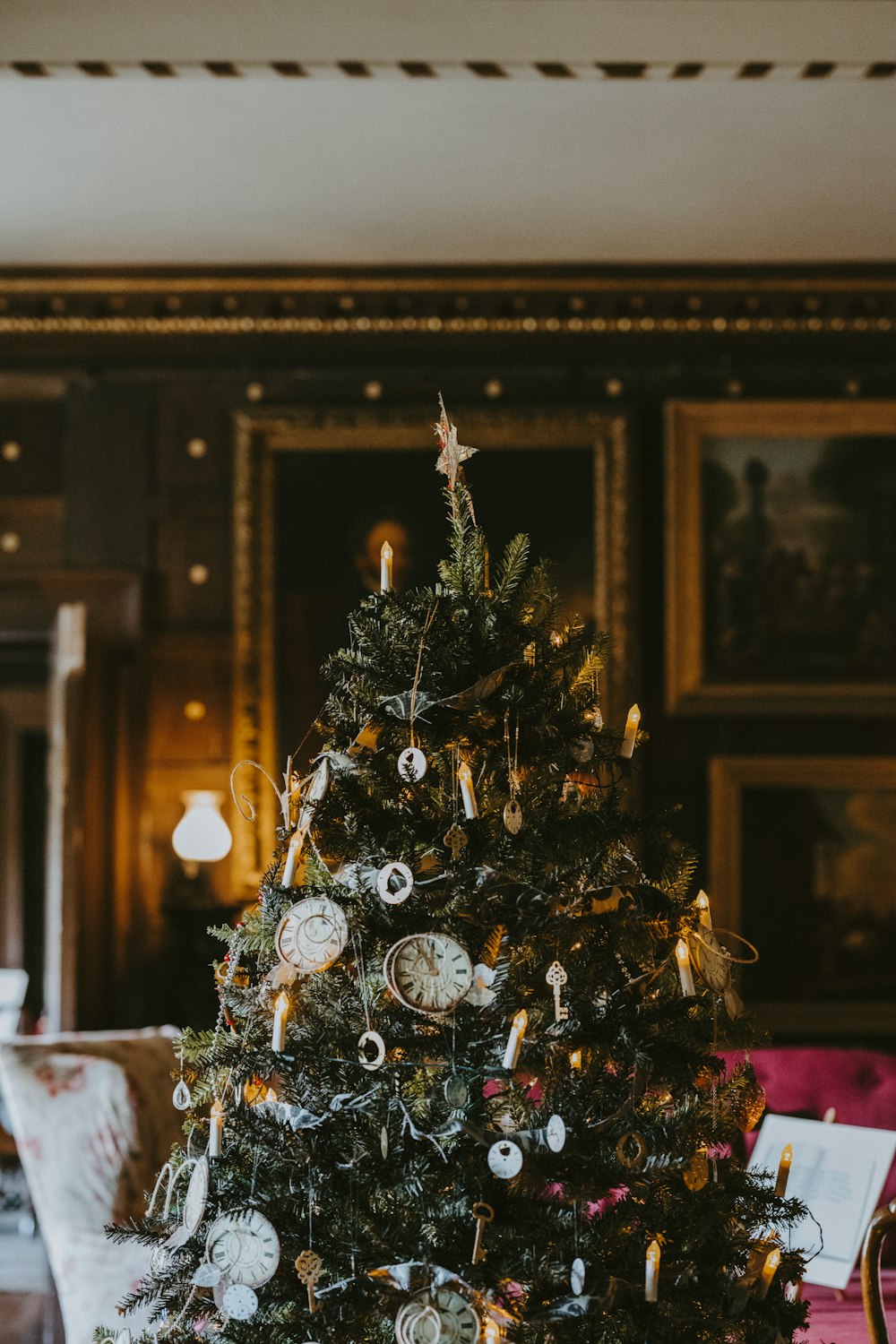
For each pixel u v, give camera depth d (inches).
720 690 272.8
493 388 280.5
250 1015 80.0
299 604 274.5
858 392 280.8
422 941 72.4
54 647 281.0
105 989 266.7
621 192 240.1
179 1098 82.6
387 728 79.5
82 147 222.1
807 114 211.2
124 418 283.1
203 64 191.6
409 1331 69.9
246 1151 78.5
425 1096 75.1
